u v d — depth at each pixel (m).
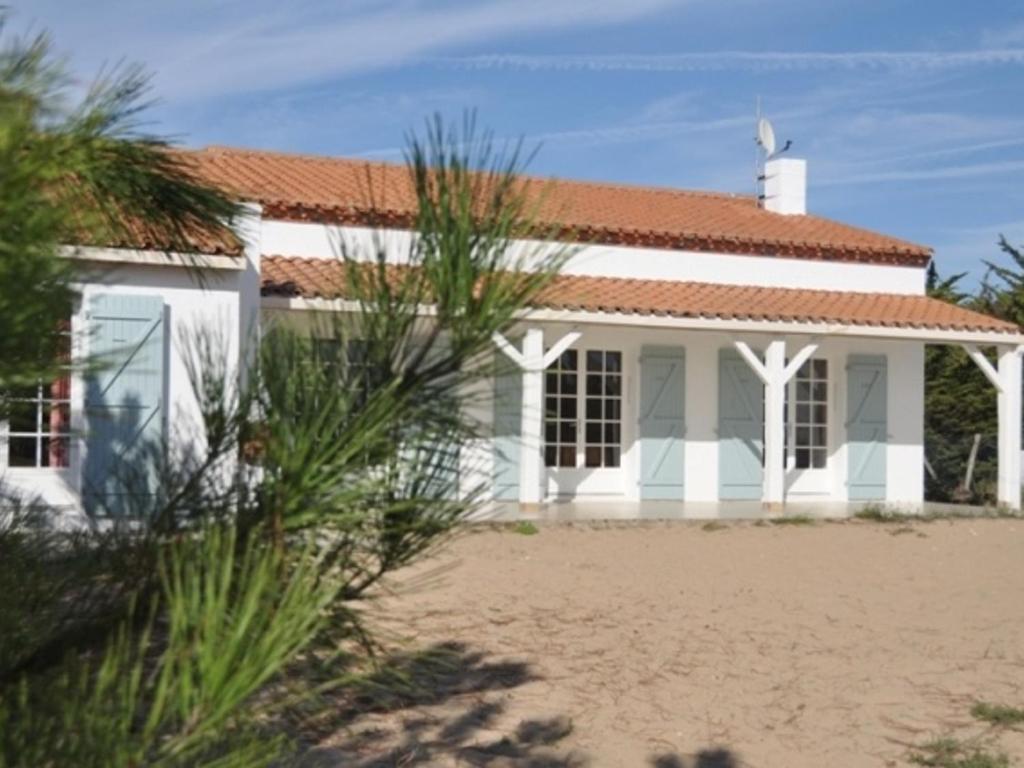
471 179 1.90
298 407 1.88
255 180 17.86
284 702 1.81
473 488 1.97
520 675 8.23
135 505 1.99
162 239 2.31
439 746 6.52
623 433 18.80
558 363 18.50
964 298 27.47
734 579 12.38
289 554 1.79
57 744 1.55
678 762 6.70
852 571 13.12
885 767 6.77
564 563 12.79
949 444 22.98
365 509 1.84
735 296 18.84
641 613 10.52
